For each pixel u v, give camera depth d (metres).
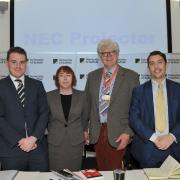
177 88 2.74
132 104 2.81
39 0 3.91
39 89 2.82
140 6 3.93
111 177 2.00
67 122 2.92
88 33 3.94
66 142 2.91
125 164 3.18
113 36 3.95
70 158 2.92
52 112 2.91
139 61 3.84
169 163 2.09
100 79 3.09
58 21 3.92
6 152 2.61
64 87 2.92
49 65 3.84
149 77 3.82
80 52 3.88
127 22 3.94
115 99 2.98
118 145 2.96
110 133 2.96
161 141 2.56
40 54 3.84
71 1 3.92
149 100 2.73
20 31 3.91
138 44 3.96
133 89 2.87
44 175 2.04
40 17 3.91
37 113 2.79
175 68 3.85
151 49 3.95
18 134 2.62
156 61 2.68
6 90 2.67
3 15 3.96
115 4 3.93
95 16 3.93
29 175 2.03
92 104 3.07
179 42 4.03
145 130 2.62
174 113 2.68
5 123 2.62
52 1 3.91
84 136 3.07
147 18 3.94
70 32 3.93
